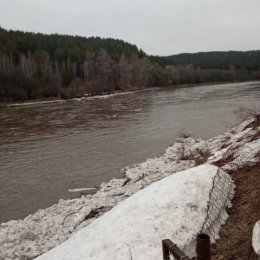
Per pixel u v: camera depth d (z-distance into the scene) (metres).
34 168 22.95
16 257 11.10
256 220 8.20
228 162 14.18
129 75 107.94
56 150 27.62
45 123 41.94
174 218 8.17
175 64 162.50
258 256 6.57
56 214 14.51
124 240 7.59
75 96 82.50
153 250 7.26
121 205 9.41
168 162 20.80
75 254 7.77
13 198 17.69
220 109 46.19
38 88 83.25
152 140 29.44
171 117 42.16
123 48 165.88
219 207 9.14
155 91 94.38
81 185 19.02
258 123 22.80
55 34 164.62
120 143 28.94
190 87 108.38
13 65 101.62
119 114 47.41
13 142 31.36
